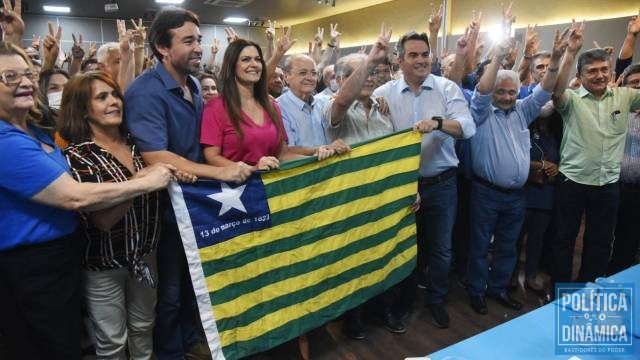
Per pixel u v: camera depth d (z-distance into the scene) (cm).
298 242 192
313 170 192
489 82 232
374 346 231
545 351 105
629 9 525
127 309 174
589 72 244
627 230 282
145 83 170
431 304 254
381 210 217
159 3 902
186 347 213
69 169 144
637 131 267
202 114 188
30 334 142
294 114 231
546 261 317
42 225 138
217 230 170
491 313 262
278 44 259
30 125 145
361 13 975
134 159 164
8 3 206
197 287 168
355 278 214
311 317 201
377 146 209
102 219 146
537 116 264
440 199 240
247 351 182
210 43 1241
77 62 319
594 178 250
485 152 249
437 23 298
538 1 623
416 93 239
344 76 231
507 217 260
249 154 185
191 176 163
